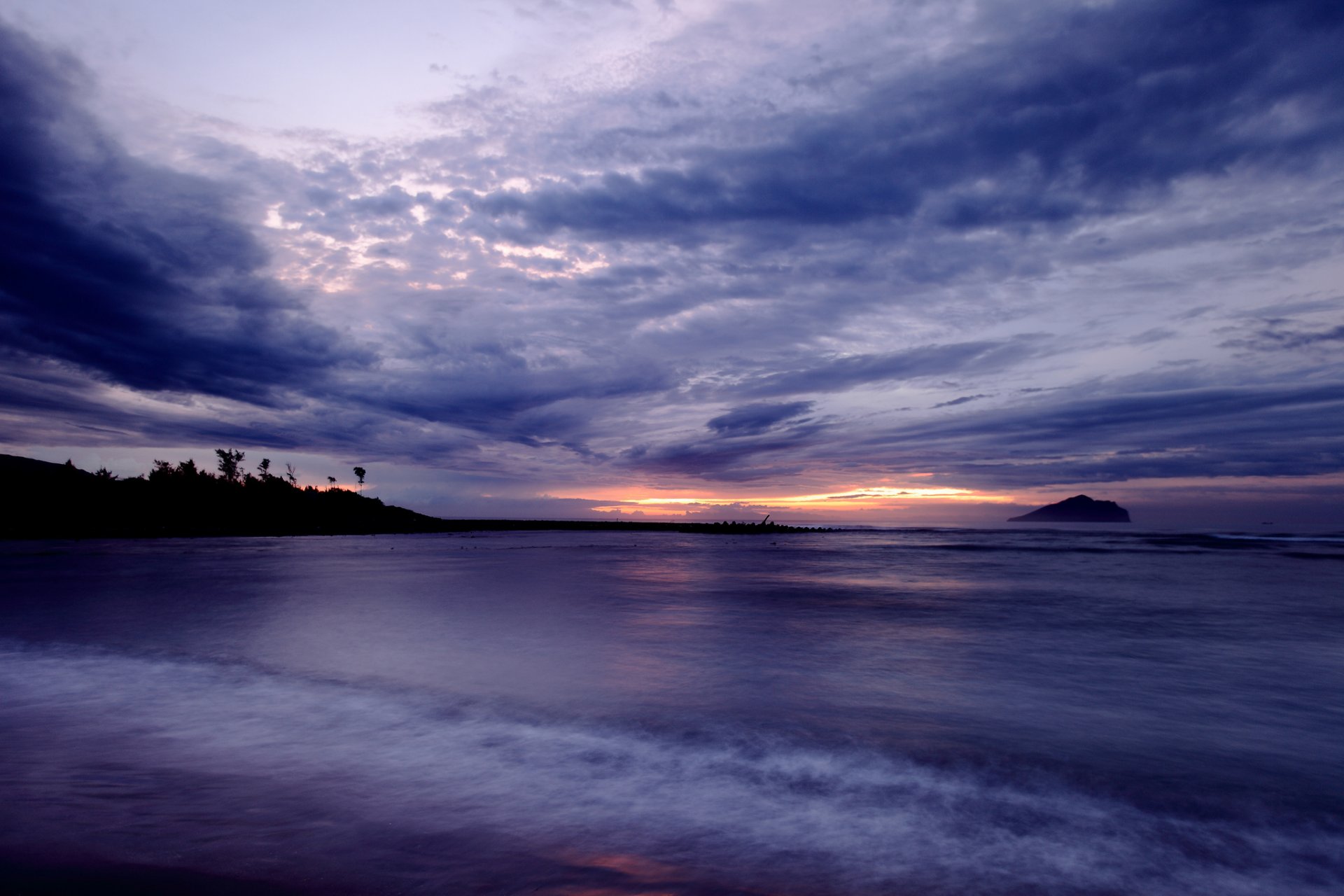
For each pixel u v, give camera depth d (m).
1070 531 96.12
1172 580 25.20
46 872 4.25
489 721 7.71
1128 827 5.14
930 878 4.32
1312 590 21.55
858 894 4.09
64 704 8.38
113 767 6.18
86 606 17.50
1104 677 10.04
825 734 7.32
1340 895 4.21
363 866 4.36
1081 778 6.10
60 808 5.24
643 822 5.10
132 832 4.85
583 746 6.87
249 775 6.02
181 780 5.88
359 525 102.19
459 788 5.76
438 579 26.31
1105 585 23.52
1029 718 7.94
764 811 5.35
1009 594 21.06
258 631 13.62
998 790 5.82
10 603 18.11
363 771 6.12
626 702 8.55
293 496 105.06
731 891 4.09
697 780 5.97
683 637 13.27
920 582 25.17
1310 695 9.02
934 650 12.02
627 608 17.55
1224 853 4.75
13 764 6.26
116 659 10.87
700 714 8.03
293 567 32.59
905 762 6.48
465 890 4.06
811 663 10.94
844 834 4.95
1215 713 8.24
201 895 3.97
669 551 49.94
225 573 28.78
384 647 12.09
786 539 74.81
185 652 11.46
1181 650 12.07
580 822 5.08
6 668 10.23
